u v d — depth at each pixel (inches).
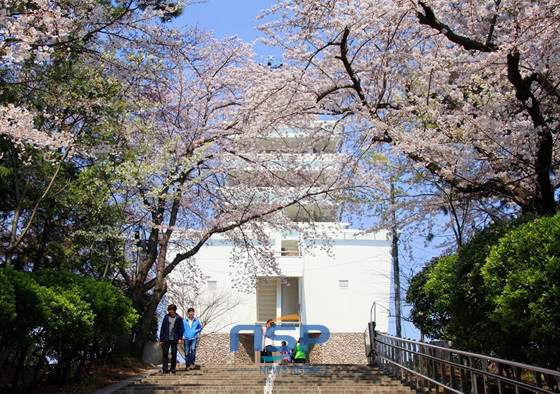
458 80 415.8
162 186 477.4
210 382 404.2
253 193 590.2
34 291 276.5
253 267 662.5
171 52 538.0
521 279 256.2
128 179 436.8
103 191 423.5
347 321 952.3
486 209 461.4
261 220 584.1
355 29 409.7
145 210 529.7
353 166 476.4
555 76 401.1
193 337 499.2
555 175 454.6
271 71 481.7
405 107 407.8
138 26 399.2
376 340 510.9
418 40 446.3
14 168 374.6
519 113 400.8
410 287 478.6
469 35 393.1
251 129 479.8
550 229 263.0
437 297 385.4
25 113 313.1
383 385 391.2
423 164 398.6
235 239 655.8
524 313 261.0
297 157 534.6
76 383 378.0
